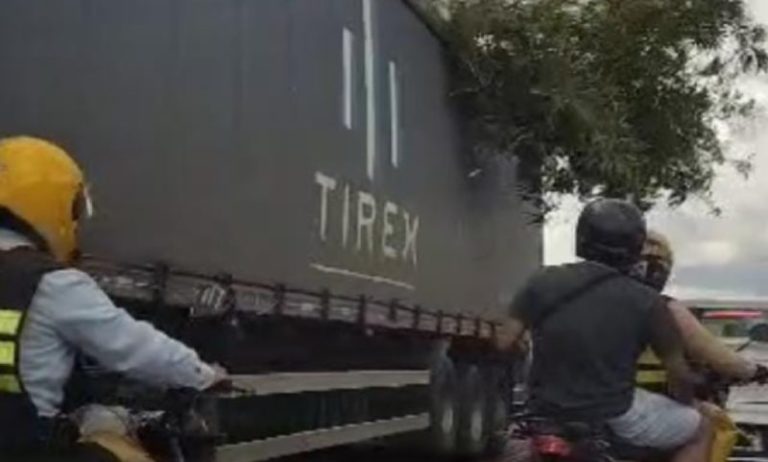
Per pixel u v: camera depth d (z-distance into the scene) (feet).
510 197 59.57
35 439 13.71
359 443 45.14
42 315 13.60
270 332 30.53
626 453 17.90
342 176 34.32
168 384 14.26
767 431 36.73
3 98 17.94
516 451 52.90
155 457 15.01
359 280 35.91
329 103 33.22
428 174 45.14
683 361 18.06
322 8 32.65
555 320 17.81
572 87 59.88
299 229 30.68
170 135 23.38
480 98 53.01
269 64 28.66
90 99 20.43
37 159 14.06
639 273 19.89
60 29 19.53
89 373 14.29
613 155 62.13
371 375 38.70
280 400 31.45
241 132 26.91
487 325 53.52
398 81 41.01
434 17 46.09
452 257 48.57
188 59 24.23
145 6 22.35
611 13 66.13
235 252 26.53
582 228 18.29
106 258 20.71
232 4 26.43
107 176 20.89
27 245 13.97
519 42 58.03
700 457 18.15
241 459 28.04
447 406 49.16
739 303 42.39
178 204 23.68
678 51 68.54
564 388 17.58
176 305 23.49
